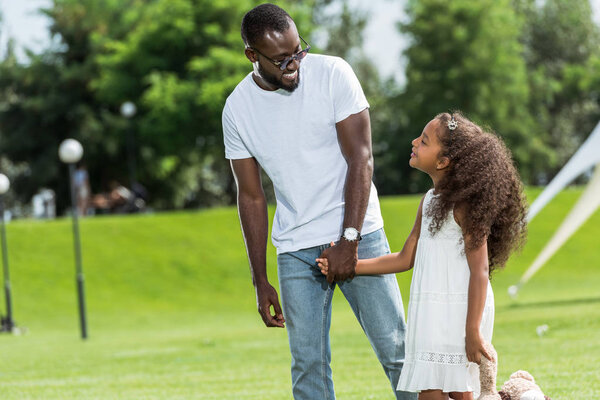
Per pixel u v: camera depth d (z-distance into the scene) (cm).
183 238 3141
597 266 2989
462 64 5281
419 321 428
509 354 958
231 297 2769
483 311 415
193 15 4784
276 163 447
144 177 5334
